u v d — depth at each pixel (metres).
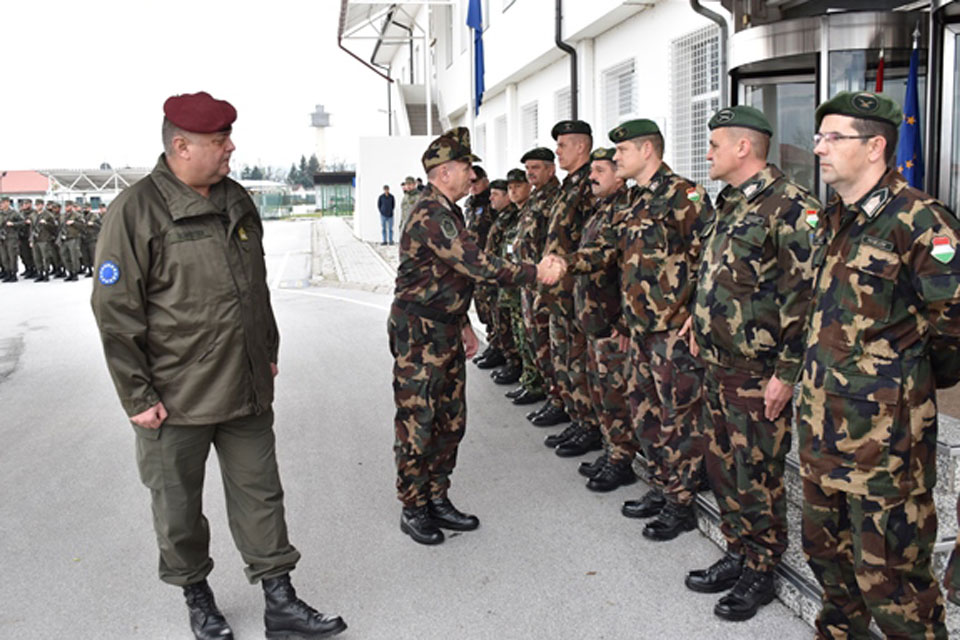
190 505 2.98
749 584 3.09
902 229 2.19
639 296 3.68
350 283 15.12
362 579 3.49
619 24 9.66
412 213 3.68
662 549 3.65
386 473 4.84
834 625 2.66
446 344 3.77
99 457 5.35
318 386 7.14
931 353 2.27
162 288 2.81
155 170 2.86
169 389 2.86
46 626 3.20
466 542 3.81
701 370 3.64
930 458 2.31
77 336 10.44
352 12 21.92
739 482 3.05
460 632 3.03
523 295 5.66
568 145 4.85
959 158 4.61
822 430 2.38
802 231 2.76
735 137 2.94
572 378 4.93
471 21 14.80
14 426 6.21
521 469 4.79
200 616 3.06
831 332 2.35
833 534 2.52
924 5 5.14
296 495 4.52
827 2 5.95
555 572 3.47
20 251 19.88
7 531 4.14
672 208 3.60
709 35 7.70
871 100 2.23
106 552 3.86
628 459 4.41
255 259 3.00
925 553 2.35
